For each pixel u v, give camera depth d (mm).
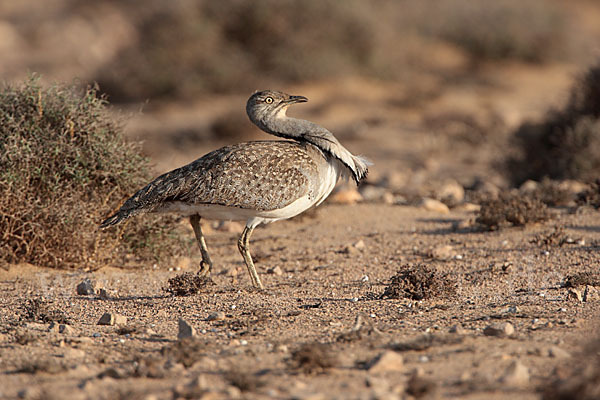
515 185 19656
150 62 34812
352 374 6195
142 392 5785
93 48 45500
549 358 6371
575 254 11367
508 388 5668
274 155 10352
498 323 7652
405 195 17906
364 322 8062
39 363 6480
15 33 49844
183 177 10266
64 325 8164
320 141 10836
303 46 34500
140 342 7574
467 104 31969
